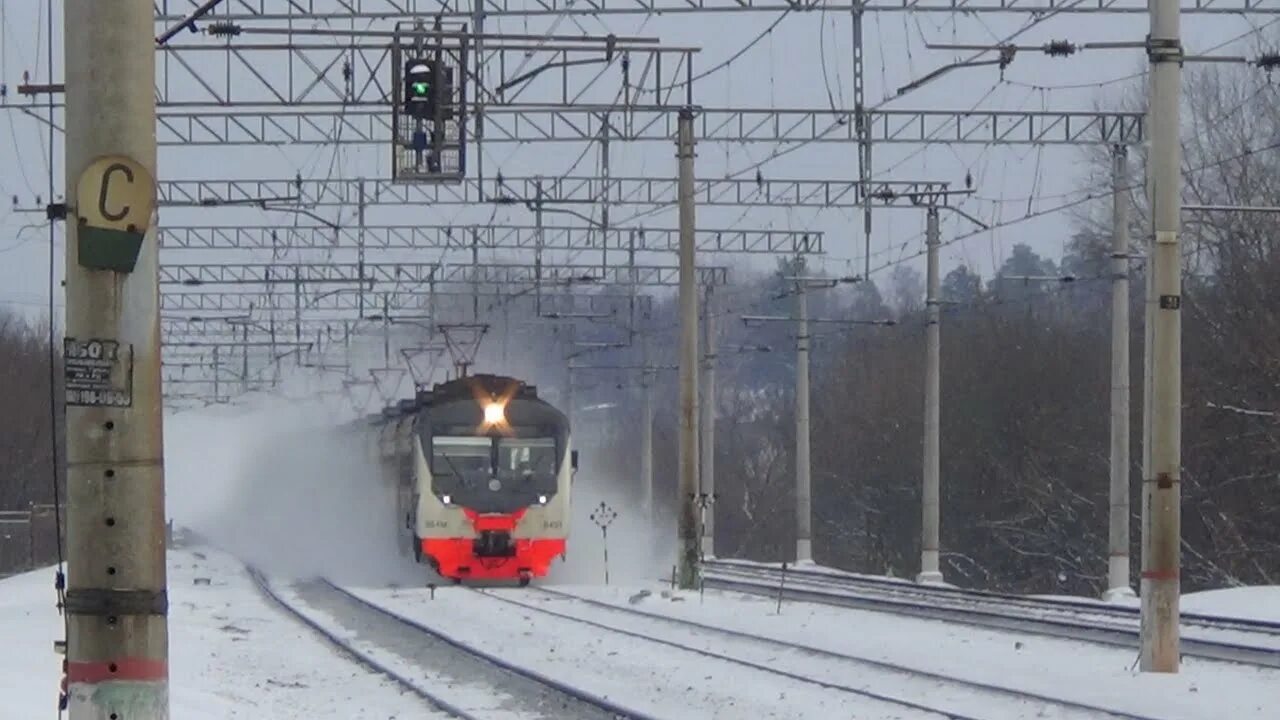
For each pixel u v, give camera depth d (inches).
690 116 2596.0
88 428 643.5
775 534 6131.9
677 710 1355.8
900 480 5182.1
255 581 3442.4
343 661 1846.7
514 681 1578.5
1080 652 1708.9
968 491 4768.7
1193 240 4116.6
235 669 1764.3
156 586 651.5
